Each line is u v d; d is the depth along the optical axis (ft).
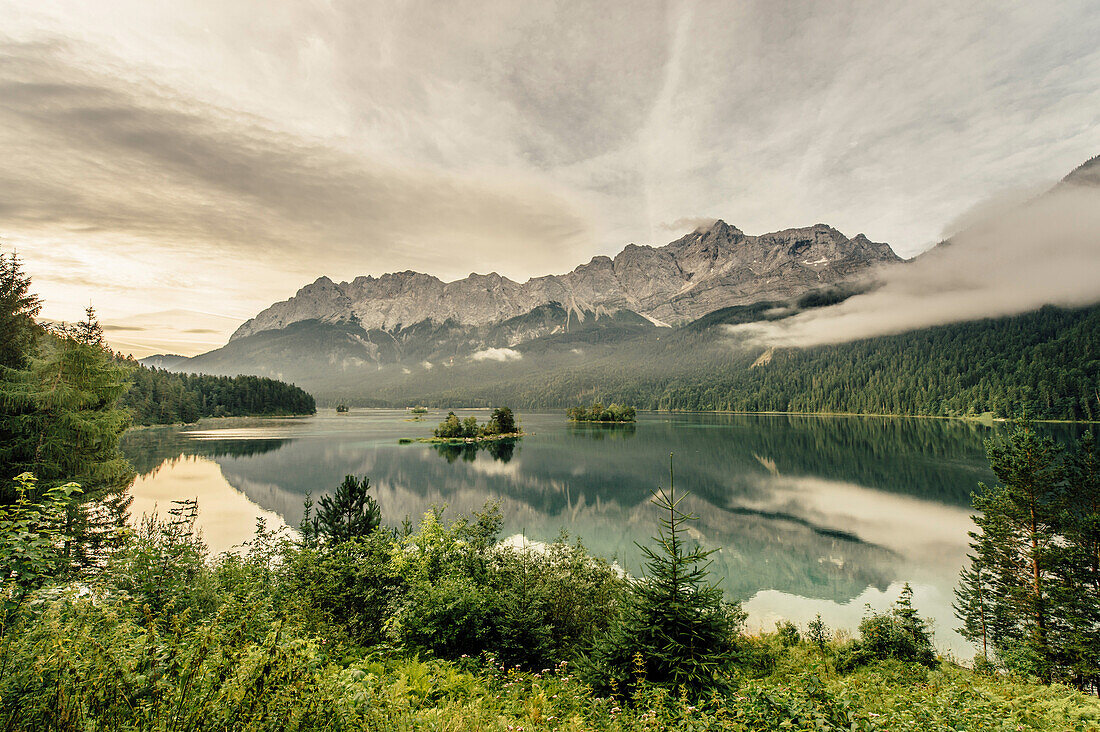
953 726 27.45
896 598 112.98
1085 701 36.42
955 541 158.92
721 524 180.96
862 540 160.25
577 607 56.85
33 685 15.56
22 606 18.98
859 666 68.28
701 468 313.94
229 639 18.45
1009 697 40.78
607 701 31.68
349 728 18.08
